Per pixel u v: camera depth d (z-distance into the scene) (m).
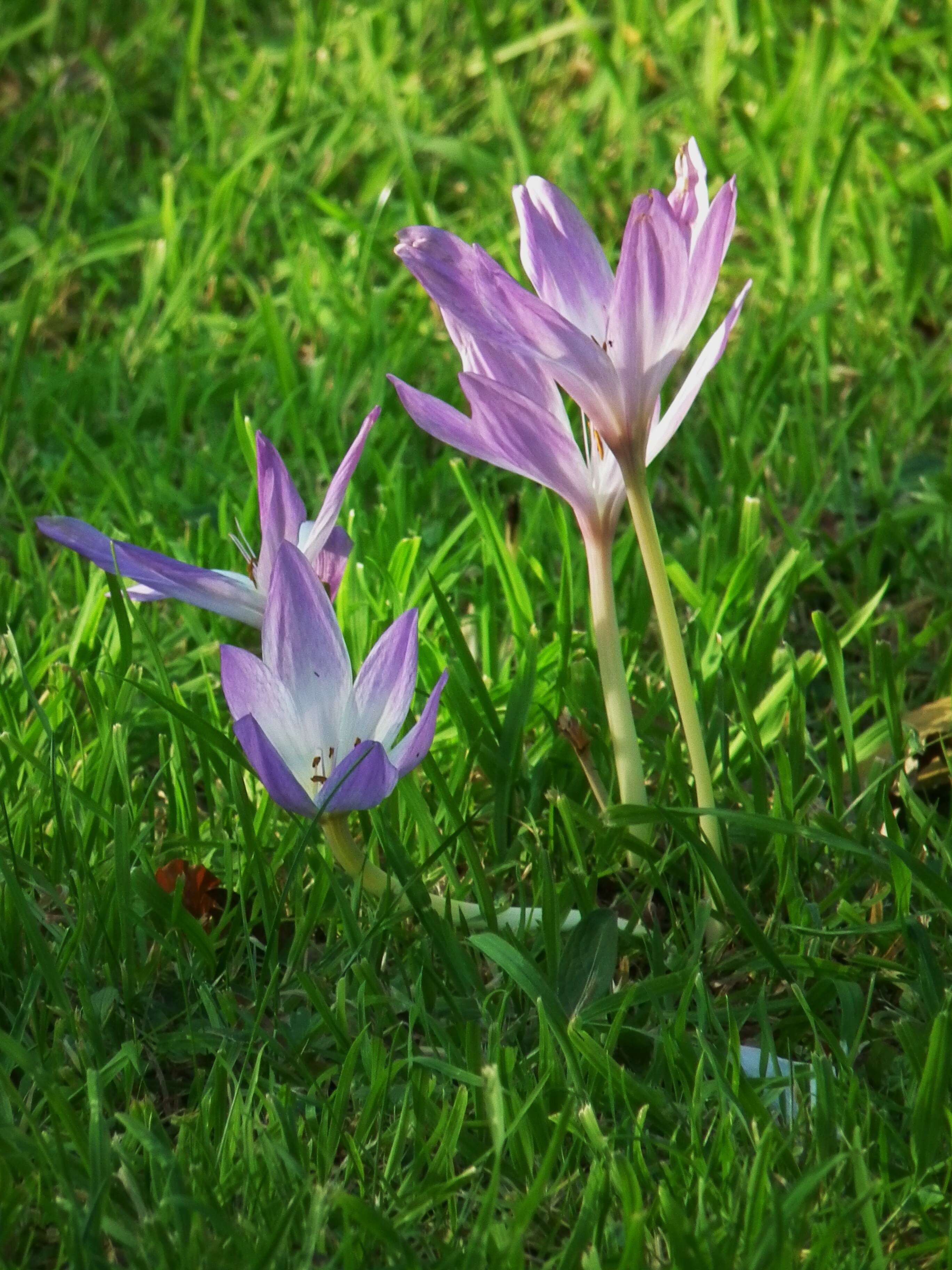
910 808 1.46
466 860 1.48
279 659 1.39
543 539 1.62
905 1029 1.38
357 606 1.53
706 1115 1.39
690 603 1.56
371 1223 1.34
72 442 1.68
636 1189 1.35
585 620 1.59
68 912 1.43
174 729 1.49
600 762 1.51
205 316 1.87
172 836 1.47
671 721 1.52
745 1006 1.43
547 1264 1.35
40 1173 1.36
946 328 1.76
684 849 1.45
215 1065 1.39
